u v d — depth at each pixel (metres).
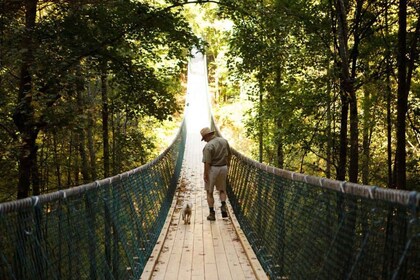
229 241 5.99
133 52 8.93
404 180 7.05
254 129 13.59
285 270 3.80
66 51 7.43
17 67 6.86
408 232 1.70
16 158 7.07
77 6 7.66
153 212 6.15
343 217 2.41
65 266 2.54
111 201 3.78
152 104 8.78
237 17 9.12
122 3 7.80
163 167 8.30
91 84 11.48
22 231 2.00
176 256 5.30
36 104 6.44
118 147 11.71
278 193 4.25
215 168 7.20
